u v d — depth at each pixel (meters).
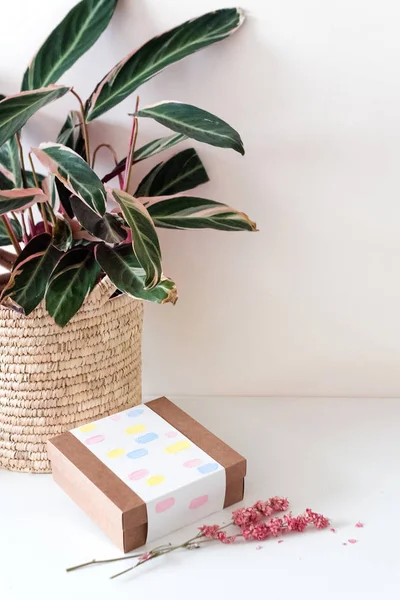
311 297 1.19
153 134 1.10
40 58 0.97
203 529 0.90
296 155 1.10
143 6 1.02
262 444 1.10
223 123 0.92
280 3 1.00
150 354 1.26
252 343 1.24
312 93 1.06
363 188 1.11
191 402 1.23
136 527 0.88
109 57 1.06
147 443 0.96
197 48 0.97
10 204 0.87
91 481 0.89
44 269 0.93
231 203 1.14
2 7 1.03
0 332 0.95
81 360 0.98
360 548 0.89
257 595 0.82
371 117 1.07
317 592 0.83
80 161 0.86
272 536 0.92
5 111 0.82
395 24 1.01
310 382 1.26
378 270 1.17
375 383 1.25
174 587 0.84
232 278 1.19
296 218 1.14
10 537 0.92
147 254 0.84
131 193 1.16
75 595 0.83
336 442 1.11
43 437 1.01
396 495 0.99
